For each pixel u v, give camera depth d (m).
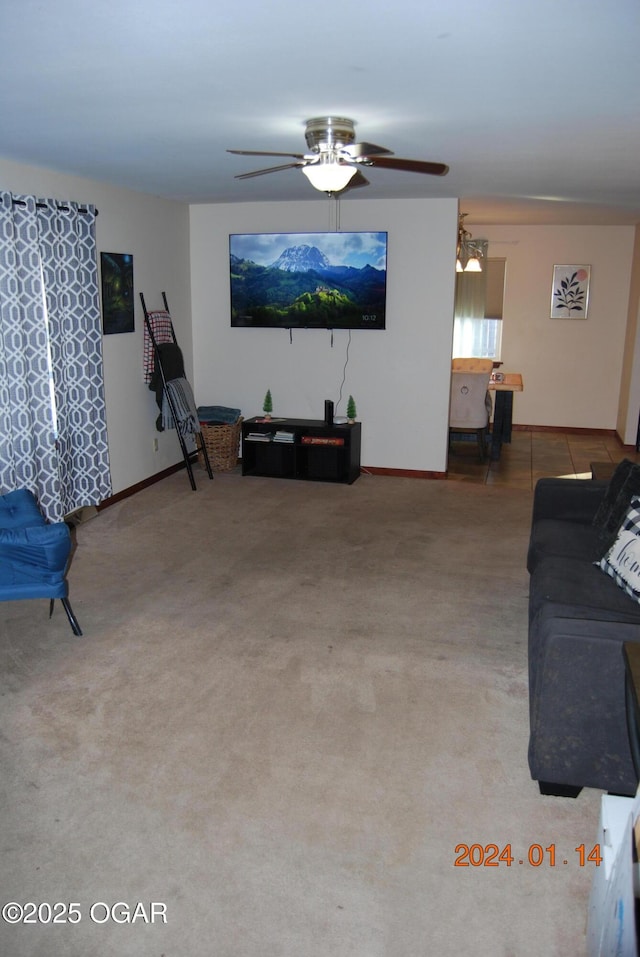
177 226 6.37
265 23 2.01
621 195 5.52
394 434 6.51
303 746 2.69
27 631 3.56
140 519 5.27
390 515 5.42
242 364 6.77
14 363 4.28
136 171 4.63
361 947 1.89
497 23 1.99
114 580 4.18
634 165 4.20
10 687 3.07
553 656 2.28
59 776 2.52
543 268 8.45
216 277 6.65
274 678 3.15
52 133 3.48
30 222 4.28
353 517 5.36
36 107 2.97
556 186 5.08
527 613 3.79
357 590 4.06
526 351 8.72
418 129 3.33
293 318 6.46
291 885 2.08
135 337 5.77
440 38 2.12
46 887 2.07
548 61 2.33
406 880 2.10
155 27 2.04
